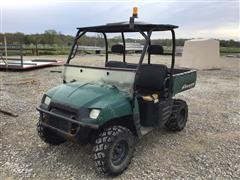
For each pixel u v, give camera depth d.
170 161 3.74
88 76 3.77
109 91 3.38
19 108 6.04
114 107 3.16
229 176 3.40
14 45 14.20
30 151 3.90
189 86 4.90
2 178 3.20
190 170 3.51
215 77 12.45
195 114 6.09
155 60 20.28
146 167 3.54
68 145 4.10
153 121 3.88
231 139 4.64
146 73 4.19
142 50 3.49
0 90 8.04
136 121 3.45
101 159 3.10
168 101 4.18
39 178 3.21
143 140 4.45
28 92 7.86
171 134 4.77
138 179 3.25
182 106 4.79
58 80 10.19
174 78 4.24
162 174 3.38
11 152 3.85
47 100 3.57
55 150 3.94
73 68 3.93
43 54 26.91
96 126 2.99
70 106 3.18
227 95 8.31
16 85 8.93
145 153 3.96
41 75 11.54
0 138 4.32
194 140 4.54
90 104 3.14
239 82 11.01
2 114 5.55
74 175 3.29
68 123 3.17
